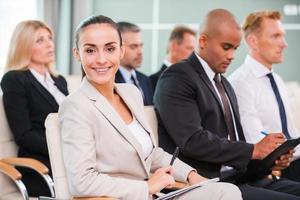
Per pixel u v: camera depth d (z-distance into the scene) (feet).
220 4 23.54
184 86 8.14
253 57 9.80
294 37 23.44
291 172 9.80
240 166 7.92
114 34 6.63
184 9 23.76
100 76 6.57
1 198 8.71
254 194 7.79
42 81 10.21
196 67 8.43
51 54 10.34
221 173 8.07
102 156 6.47
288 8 23.32
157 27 23.98
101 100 6.55
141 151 6.63
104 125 6.42
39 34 10.16
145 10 24.00
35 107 9.73
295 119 10.57
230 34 8.29
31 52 10.13
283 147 7.92
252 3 23.41
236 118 8.75
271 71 9.73
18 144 9.46
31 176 9.25
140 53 13.07
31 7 20.72
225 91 8.78
